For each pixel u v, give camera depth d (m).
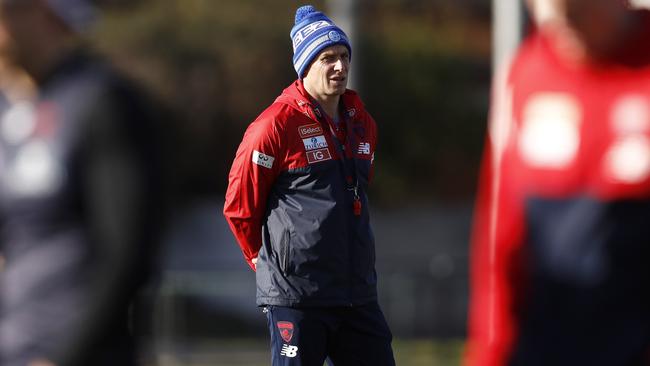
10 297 11.59
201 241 90.06
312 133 19.36
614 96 10.36
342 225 19.28
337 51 19.34
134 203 11.06
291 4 97.12
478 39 104.56
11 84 11.90
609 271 10.46
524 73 10.84
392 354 20.06
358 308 19.69
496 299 11.02
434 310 57.72
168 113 91.31
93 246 11.32
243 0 96.56
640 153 10.23
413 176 101.69
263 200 19.56
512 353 10.94
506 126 10.93
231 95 94.69
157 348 50.00
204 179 93.75
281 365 19.61
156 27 93.38
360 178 19.73
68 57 11.88
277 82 95.69
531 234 10.75
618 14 10.22
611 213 10.36
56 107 11.61
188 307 50.62
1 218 11.74
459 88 103.12
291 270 19.30
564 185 10.51
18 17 11.66
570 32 10.39
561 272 10.63
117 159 11.19
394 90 100.94
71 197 11.48
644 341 10.52
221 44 94.56
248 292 51.47
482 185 11.84
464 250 100.25
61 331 11.27
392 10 103.56
